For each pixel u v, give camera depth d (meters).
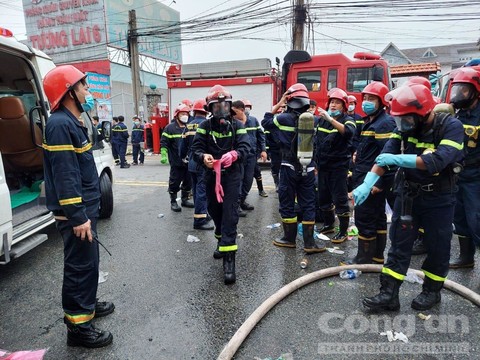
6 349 2.46
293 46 13.46
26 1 24.70
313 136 3.79
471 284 3.35
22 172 4.71
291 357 2.34
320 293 3.17
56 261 4.01
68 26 23.81
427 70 11.19
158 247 4.39
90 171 2.45
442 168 2.45
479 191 3.31
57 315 2.90
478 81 3.14
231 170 3.40
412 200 2.71
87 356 2.38
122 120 11.88
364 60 8.80
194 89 11.45
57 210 2.32
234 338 2.44
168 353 2.41
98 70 22.73
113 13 23.36
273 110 4.08
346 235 4.54
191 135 5.20
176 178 5.99
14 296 3.22
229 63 11.10
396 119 2.57
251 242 4.53
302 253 4.14
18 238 3.40
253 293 3.21
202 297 3.14
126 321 2.78
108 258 4.04
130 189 8.14
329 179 4.39
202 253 4.19
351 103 5.64
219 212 3.68
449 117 2.54
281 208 4.22
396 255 2.80
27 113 4.64
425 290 2.94
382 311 2.87
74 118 2.35
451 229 2.73
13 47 3.72
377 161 2.60
